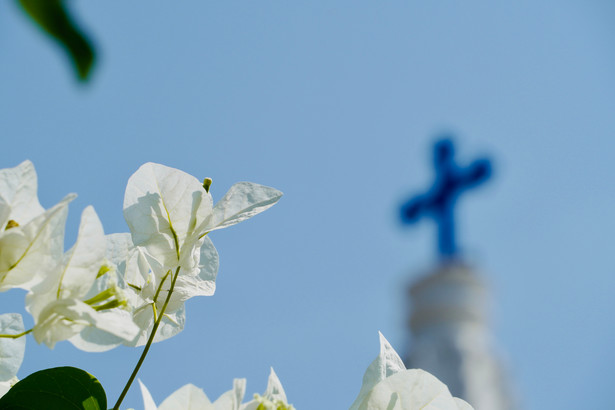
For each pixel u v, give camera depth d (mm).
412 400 1061
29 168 1012
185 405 971
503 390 14812
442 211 17125
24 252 923
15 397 925
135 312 1196
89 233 956
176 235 1190
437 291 15727
